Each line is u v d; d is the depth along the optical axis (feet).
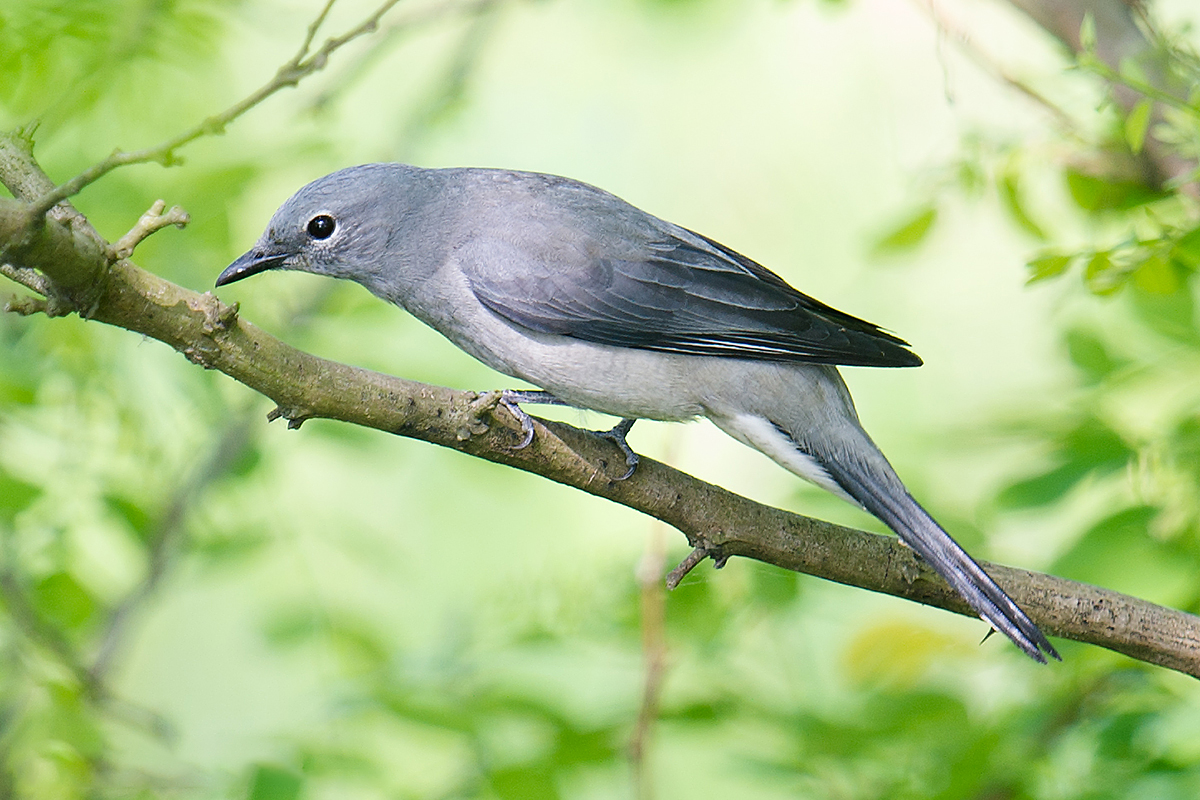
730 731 33.30
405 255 34.12
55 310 23.04
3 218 20.62
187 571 39.42
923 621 34.68
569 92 55.52
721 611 34.14
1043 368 47.37
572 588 34.37
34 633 33.42
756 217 53.21
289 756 30.19
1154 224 28.30
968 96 47.67
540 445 27.22
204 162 39.04
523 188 34.68
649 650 31.45
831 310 33.63
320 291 40.83
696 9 53.21
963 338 51.31
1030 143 33.06
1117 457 30.53
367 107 54.03
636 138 54.70
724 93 55.36
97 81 33.37
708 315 32.53
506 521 47.93
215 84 39.42
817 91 54.34
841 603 36.68
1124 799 29.04
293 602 37.24
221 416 38.55
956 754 31.09
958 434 33.76
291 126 41.39
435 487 46.57
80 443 36.11
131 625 37.37
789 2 39.52
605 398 33.60
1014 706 31.73
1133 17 32.94
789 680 34.63
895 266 37.52
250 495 38.50
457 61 45.39
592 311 32.83
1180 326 31.68
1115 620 27.25
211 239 38.45
